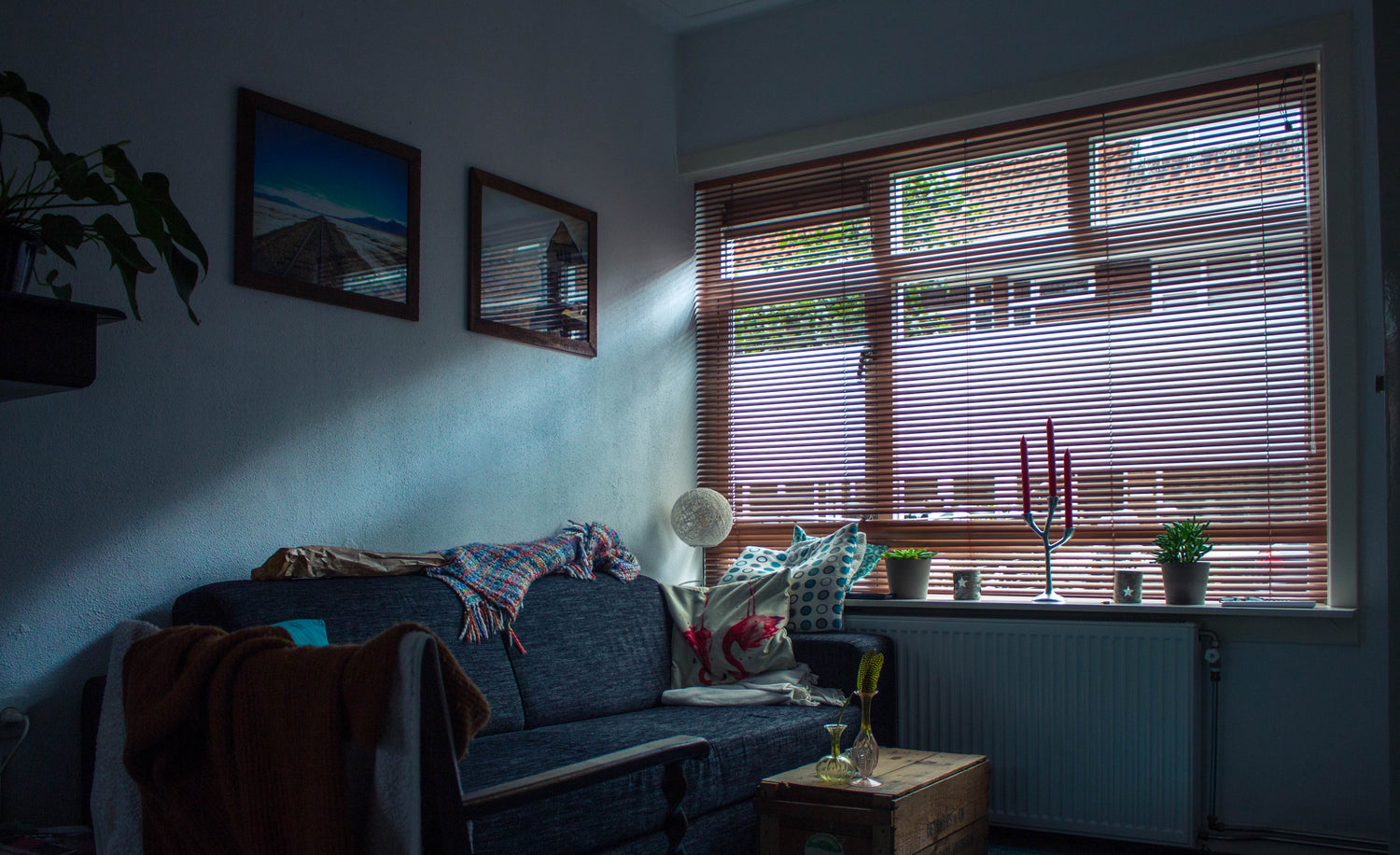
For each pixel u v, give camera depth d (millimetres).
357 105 3049
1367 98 3246
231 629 2289
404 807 1283
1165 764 3182
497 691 2803
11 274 1855
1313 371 3373
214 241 2641
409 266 3158
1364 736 3111
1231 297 3514
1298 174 3430
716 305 4457
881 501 4051
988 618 3605
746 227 4445
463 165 3395
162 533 2488
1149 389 3611
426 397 3207
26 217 2234
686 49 4488
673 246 4391
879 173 4160
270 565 2549
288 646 1458
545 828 2066
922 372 4023
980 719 3475
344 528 2932
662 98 4410
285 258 2797
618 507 3963
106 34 2428
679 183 4469
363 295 3012
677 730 2766
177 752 1426
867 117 4078
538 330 3633
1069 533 3531
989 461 3863
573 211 3824
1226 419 3482
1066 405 3744
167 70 2557
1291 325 3416
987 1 3895
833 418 4184
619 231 4086
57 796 2268
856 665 3264
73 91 2354
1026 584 3738
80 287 2348
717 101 4438
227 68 2697
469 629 2818
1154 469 3582
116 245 1960
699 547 4324
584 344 3834
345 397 2959
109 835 1628
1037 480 3777
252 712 1389
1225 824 3248
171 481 2512
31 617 2236
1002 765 3424
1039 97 3756
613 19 4145
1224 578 3422
